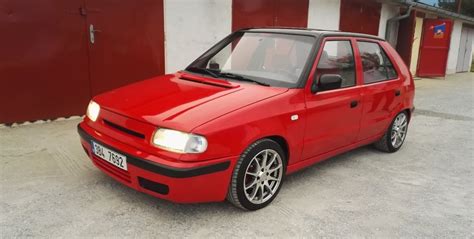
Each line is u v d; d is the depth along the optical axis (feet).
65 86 19.40
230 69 13.29
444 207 12.12
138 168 9.49
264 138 10.78
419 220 11.16
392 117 16.40
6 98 17.78
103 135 10.66
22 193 11.26
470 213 11.80
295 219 10.72
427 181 14.21
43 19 18.11
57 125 18.51
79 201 10.96
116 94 11.78
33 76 18.33
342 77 13.60
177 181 9.09
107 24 20.26
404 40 46.09
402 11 45.32
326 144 13.07
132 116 10.00
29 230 9.42
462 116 27.02
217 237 9.58
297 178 13.79
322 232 10.14
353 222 10.78
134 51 21.61
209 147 9.34
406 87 17.07
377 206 11.88
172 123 9.36
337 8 35.12
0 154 14.21
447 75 60.49
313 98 12.12
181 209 10.82
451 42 61.46
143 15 21.54
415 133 21.52
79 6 19.06
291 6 30.45
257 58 13.28
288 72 12.34
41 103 18.83
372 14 40.37
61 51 18.93
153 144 9.42
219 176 9.71
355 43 14.57
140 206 10.85
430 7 46.50
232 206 11.21
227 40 14.85
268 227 10.20
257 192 11.05
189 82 12.30
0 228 9.43
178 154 9.11
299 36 13.34
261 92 11.24
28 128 17.83
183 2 23.18
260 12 28.04
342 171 14.74
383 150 17.34
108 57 20.67
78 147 15.34
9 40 17.37
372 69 15.30
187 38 23.95
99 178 12.48
